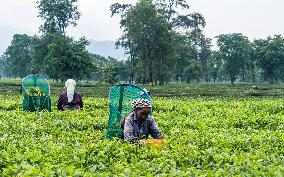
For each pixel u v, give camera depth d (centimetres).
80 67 8038
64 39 8150
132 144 938
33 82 1983
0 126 1285
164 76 8612
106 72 8025
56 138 1123
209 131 1270
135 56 8706
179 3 10588
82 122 1439
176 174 684
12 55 13650
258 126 1597
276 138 1067
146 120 1057
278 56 11688
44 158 802
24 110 1897
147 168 743
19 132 1220
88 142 995
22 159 790
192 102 2575
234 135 1155
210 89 6781
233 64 11631
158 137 1066
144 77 8925
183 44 10875
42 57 9650
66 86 1877
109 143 931
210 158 820
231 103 2530
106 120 1472
